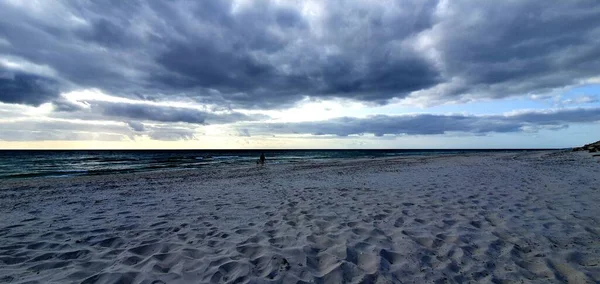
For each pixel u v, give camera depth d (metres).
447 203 6.59
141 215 6.39
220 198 8.34
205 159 39.91
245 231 4.95
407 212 5.90
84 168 23.59
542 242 4.06
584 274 3.13
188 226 5.38
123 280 3.14
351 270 3.30
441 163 20.59
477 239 4.24
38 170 21.83
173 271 3.35
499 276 3.18
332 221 5.39
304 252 3.85
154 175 16.31
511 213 5.55
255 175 15.21
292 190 9.45
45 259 3.91
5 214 6.82
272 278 3.15
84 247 4.36
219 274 3.25
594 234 4.29
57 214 6.72
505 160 21.25
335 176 13.45
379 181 11.00
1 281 3.19
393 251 3.85
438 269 3.36
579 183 8.65
